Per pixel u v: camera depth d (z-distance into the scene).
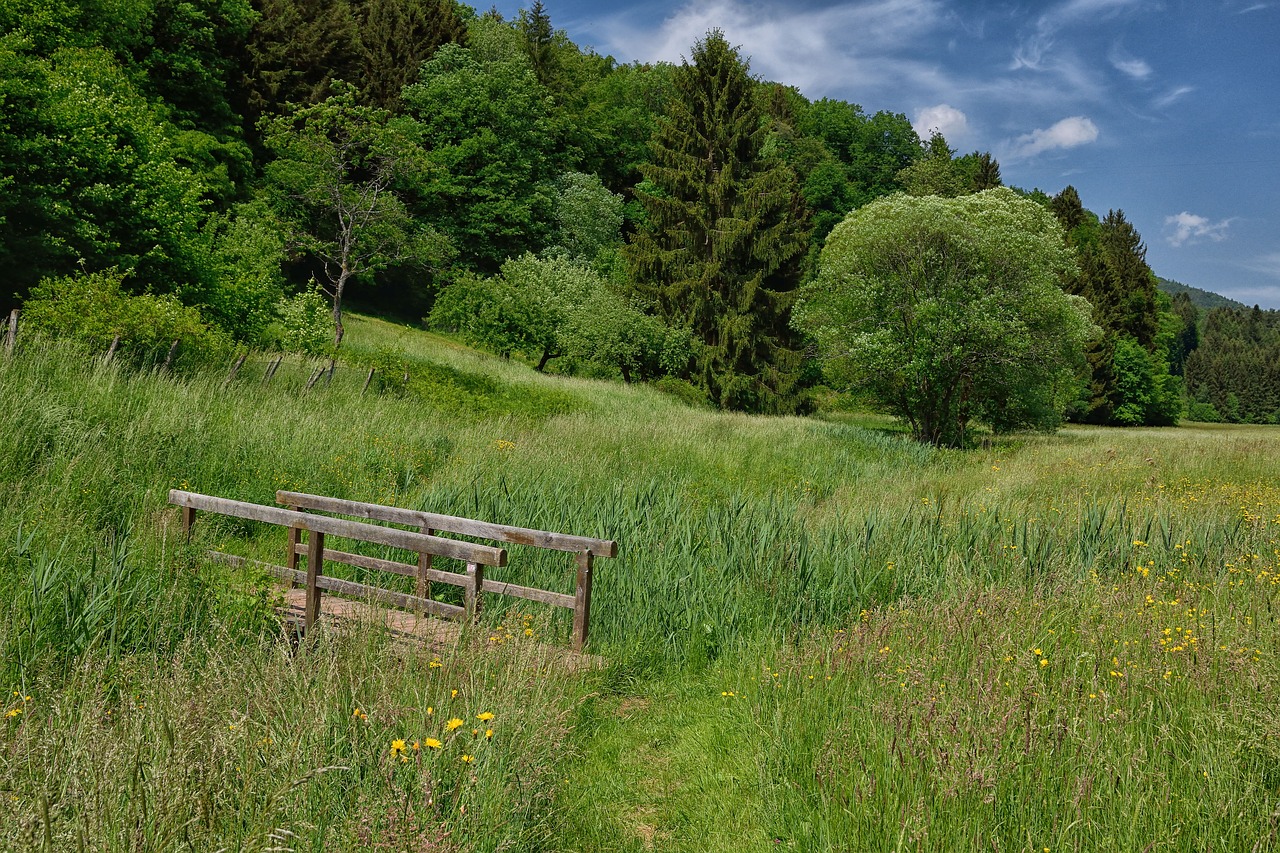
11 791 2.76
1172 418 67.62
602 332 32.91
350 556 6.38
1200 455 16.73
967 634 5.00
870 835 3.25
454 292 31.72
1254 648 4.36
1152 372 63.62
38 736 3.27
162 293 16.81
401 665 4.55
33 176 15.16
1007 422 28.20
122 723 3.42
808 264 40.19
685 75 39.28
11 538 5.50
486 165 44.94
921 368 22.83
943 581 6.70
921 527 8.14
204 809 2.76
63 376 9.59
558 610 6.52
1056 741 3.58
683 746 4.67
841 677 4.75
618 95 57.69
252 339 19.03
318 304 20.75
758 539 7.49
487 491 8.91
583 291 35.34
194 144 28.47
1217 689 4.07
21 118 14.97
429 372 20.12
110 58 22.08
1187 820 3.11
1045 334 24.27
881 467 16.73
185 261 17.50
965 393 25.84
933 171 54.19
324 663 4.16
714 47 38.69
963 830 3.14
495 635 5.12
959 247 22.72
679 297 37.53
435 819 3.02
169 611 4.85
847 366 26.06
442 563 7.30
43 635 4.34
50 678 3.94
